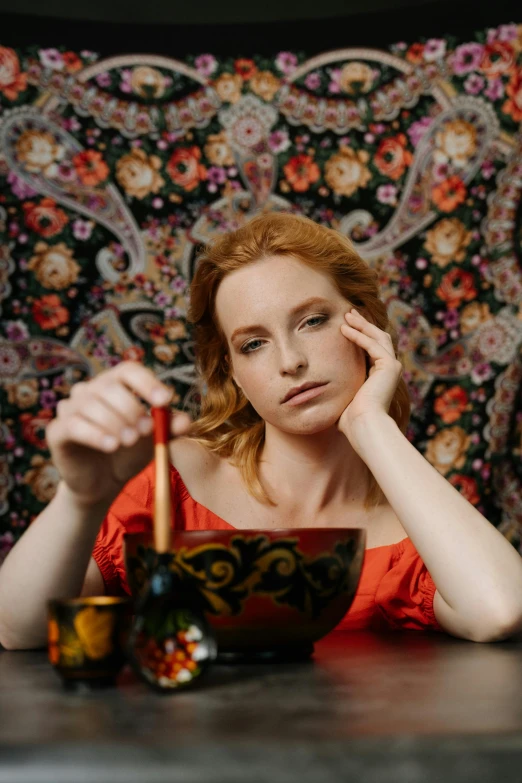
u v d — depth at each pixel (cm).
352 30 233
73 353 224
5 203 222
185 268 229
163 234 229
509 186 226
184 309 228
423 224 229
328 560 75
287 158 231
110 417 71
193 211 229
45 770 45
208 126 232
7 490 219
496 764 46
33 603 87
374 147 231
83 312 225
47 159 225
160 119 231
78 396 74
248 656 77
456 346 226
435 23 231
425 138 230
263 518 131
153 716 54
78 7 230
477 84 228
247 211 230
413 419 224
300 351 114
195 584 73
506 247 225
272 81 233
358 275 125
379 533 131
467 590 95
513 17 227
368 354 122
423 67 231
